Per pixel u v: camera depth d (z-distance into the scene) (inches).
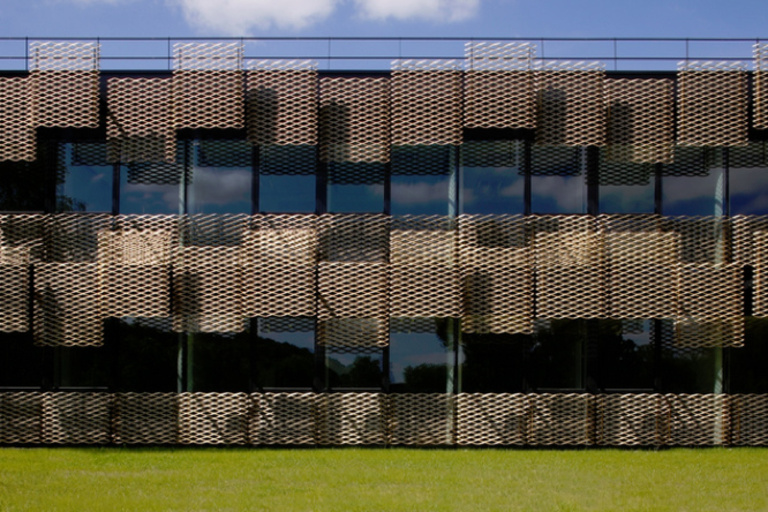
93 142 430.0
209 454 386.9
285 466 357.1
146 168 430.0
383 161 419.2
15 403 410.6
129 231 416.8
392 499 294.2
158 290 411.2
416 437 413.4
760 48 423.2
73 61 419.5
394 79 421.4
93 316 412.5
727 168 432.1
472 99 419.2
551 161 430.9
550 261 417.7
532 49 421.1
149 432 410.3
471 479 330.0
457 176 429.4
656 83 422.6
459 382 422.6
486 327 415.8
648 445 411.8
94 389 420.5
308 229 416.2
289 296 413.4
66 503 285.3
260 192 428.1
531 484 321.4
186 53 419.5
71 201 427.5
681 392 422.3
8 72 428.8
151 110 422.0
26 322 411.8
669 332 423.8
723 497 299.7
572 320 425.7
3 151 419.5
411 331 425.4
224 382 421.1
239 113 416.2
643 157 420.8
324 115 422.9
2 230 417.7
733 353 424.5
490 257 417.7
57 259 418.3
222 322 412.2
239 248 415.8
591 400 414.3
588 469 352.5
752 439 415.5
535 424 412.8
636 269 416.2
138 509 278.1
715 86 421.7
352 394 413.7
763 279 417.7
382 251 419.2
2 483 319.3
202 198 428.8
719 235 424.2
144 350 422.0
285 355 422.6
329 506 283.1
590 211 426.3
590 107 420.2
